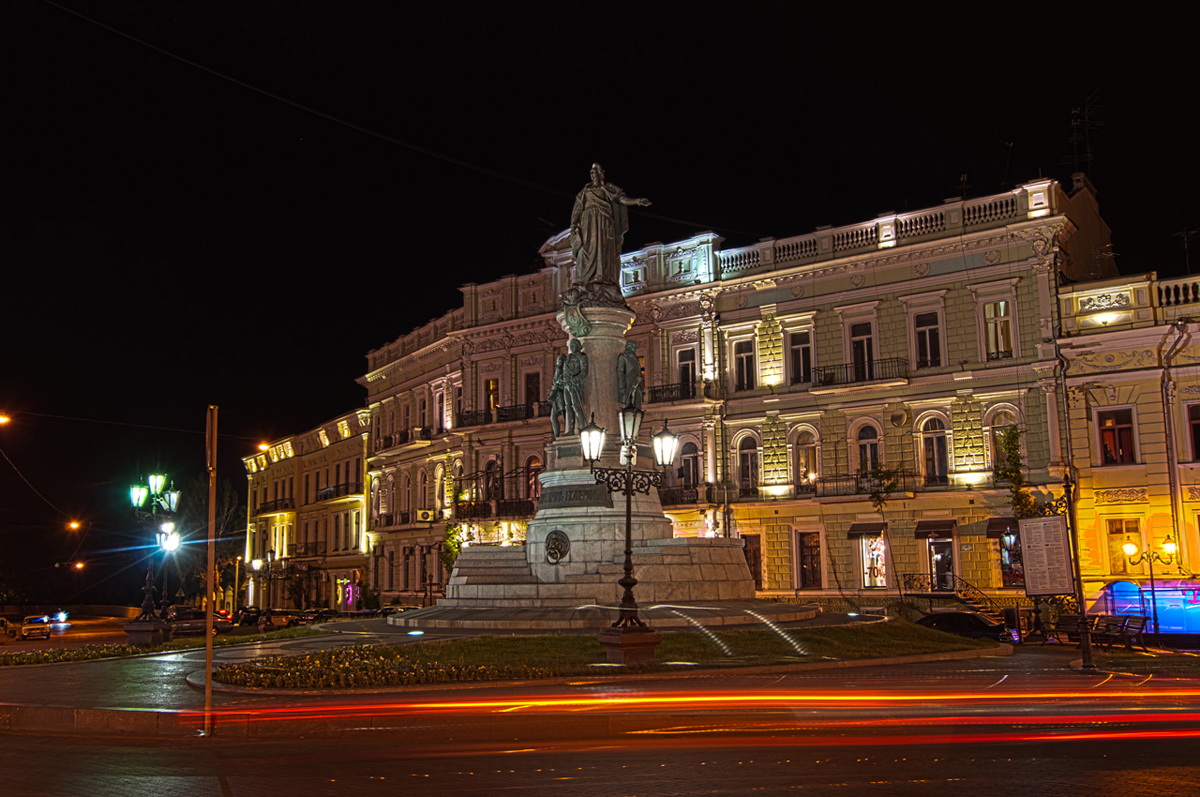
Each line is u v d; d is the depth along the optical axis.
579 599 24.67
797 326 45.00
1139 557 35.91
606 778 9.39
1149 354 36.66
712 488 46.00
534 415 52.66
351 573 69.75
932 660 20.77
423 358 62.12
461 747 11.55
